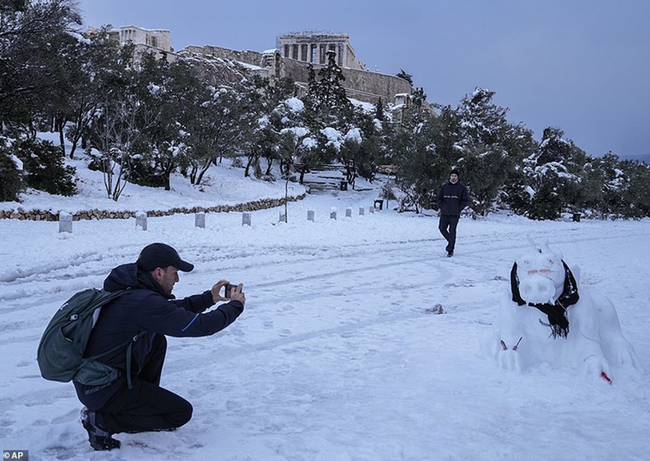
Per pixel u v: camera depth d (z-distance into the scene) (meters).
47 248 10.66
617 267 11.52
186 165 26.22
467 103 40.50
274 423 3.38
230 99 32.66
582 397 3.84
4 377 4.20
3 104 19.05
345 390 4.05
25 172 17.81
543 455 2.99
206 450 2.98
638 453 3.04
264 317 6.40
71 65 21.19
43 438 3.11
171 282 2.97
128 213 19.05
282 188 35.00
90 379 2.73
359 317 6.56
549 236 20.47
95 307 2.72
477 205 30.88
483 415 3.53
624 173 49.78
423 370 4.52
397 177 31.72
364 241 15.72
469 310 7.12
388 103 96.69
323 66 86.75
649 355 4.93
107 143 22.28
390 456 2.92
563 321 4.26
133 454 2.91
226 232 15.55
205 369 4.52
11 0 17.75
